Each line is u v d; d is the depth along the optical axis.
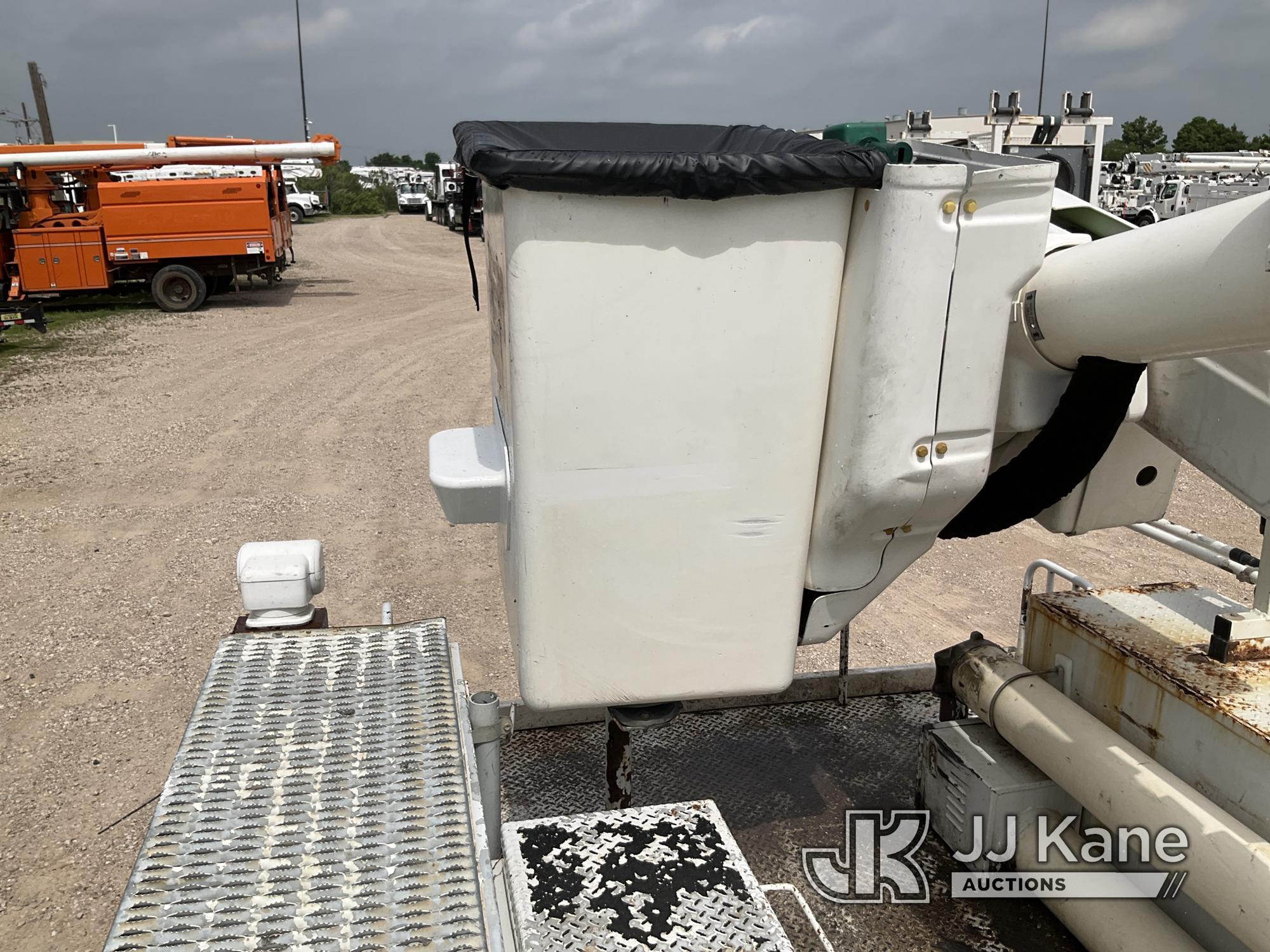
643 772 2.79
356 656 1.86
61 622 4.87
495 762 1.88
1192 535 2.61
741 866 1.50
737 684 1.83
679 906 1.41
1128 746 2.05
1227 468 2.04
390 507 6.68
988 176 1.53
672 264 1.53
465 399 9.96
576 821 1.61
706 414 1.63
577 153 1.43
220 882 1.22
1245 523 6.38
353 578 5.49
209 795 1.40
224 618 4.92
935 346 1.61
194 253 15.47
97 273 15.02
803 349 1.63
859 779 2.76
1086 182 9.47
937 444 1.68
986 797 2.29
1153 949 1.94
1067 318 1.72
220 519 6.41
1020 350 1.85
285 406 9.62
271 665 1.81
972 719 2.60
